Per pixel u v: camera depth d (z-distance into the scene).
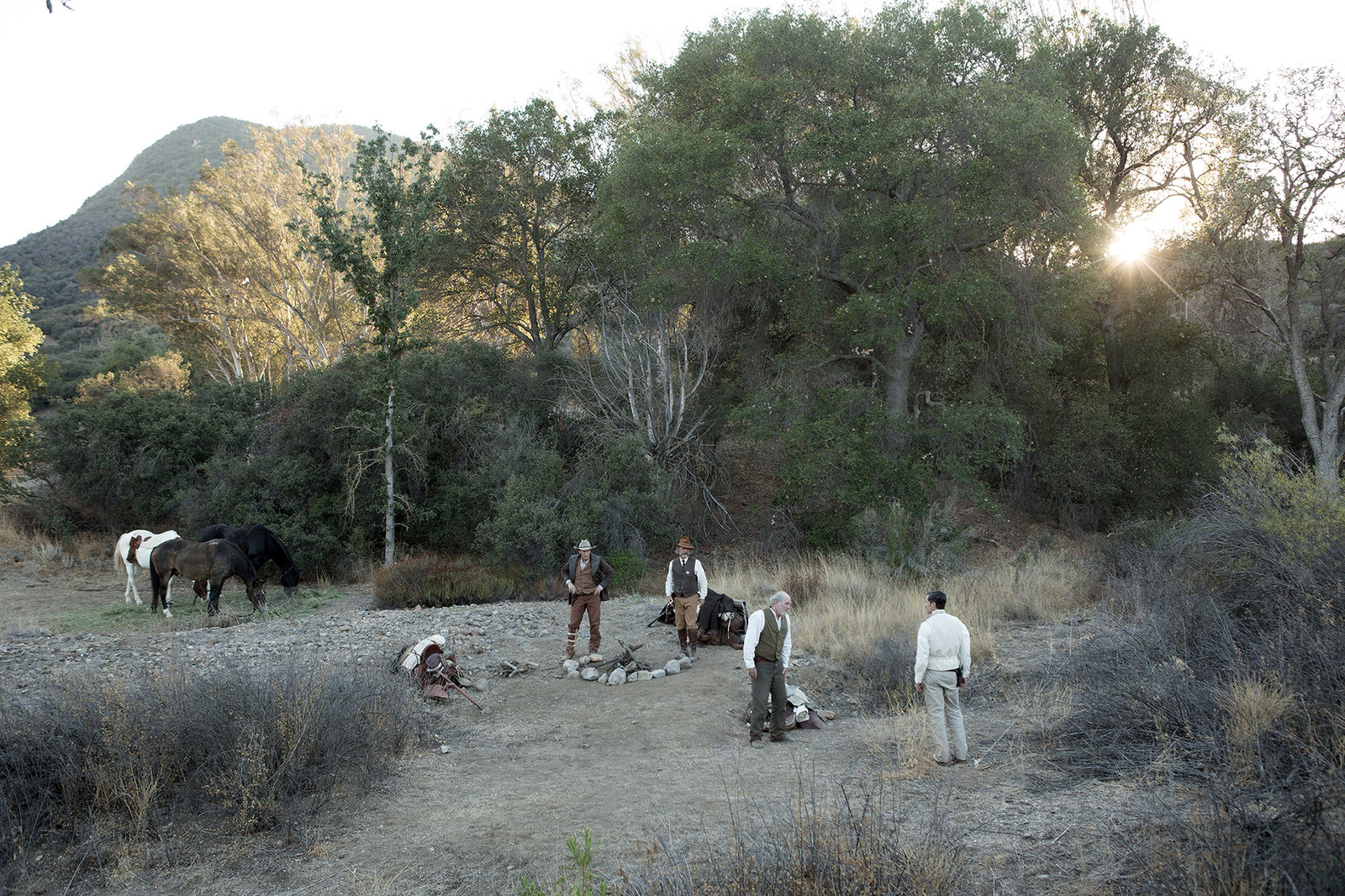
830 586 14.31
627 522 19.20
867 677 9.37
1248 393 27.69
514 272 27.41
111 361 54.09
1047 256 19.98
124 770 5.79
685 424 22.58
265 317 35.34
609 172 21.27
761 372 23.06
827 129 18.61
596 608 10.50
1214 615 8.10
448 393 21.80
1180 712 6.08
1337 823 3.93
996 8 21.08
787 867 3.86
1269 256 20.89
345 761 6.58
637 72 24.97
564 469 21.39
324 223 18.66
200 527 20.00
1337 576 7.62
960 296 18.22
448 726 8.19
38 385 29.94
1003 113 17.28
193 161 136.25
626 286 22.50
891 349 19.92
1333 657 6.15
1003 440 19.97
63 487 23.06
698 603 10.54
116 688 6.53
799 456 19.64
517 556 18.08
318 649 10.71
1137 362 24.55
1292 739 5.05
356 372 21.67
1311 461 24.34
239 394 24.08
